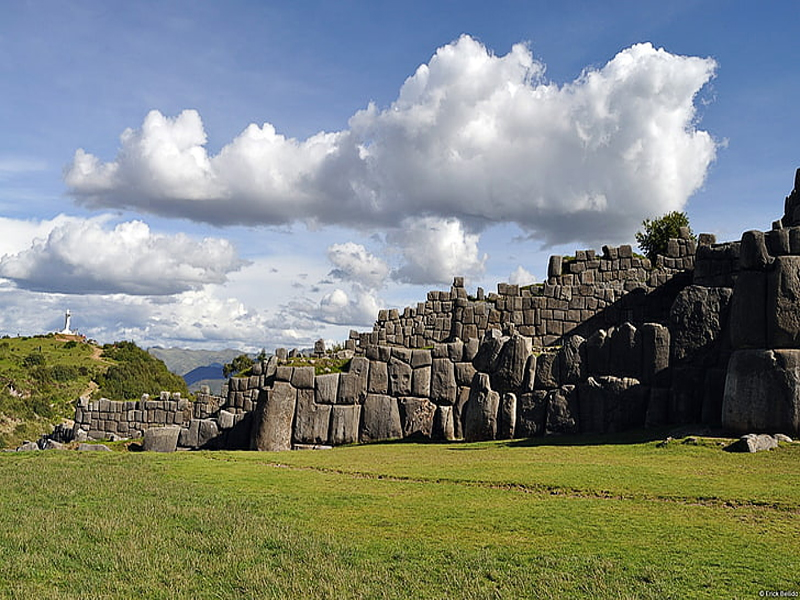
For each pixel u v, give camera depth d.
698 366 28.41
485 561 12.80
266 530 15.08
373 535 14.66
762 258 25.00
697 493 17.33
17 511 17.30
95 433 44.91
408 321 44.12
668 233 53.28
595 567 12.38
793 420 23.28
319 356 40.50
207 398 43.91
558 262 42.28
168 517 16.44
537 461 22.84
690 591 11.27
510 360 32.09
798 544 13.45
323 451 30.06
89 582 12.19
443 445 31.05
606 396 29.25
